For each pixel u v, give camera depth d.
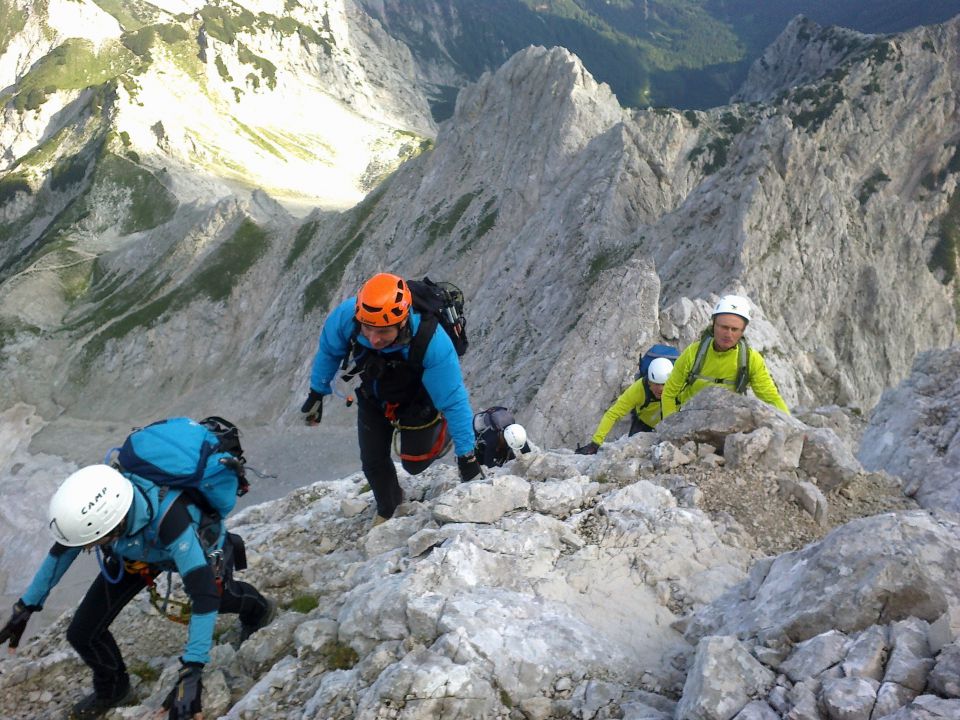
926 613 3.54
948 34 128.75
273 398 78.81
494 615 4.51
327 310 82.19
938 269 89.19
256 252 96.69
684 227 50.25
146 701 5.20
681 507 5.90
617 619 4.71
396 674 3.98
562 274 55.94
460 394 5.51
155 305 94.94
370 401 6.04
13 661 6.29
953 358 8.64
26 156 155.00
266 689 4.60
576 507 6.02
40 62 186.38
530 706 3.95
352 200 165.62
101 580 4.84
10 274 124.44
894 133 117.75
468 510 5.90
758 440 6.33
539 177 74.94
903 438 8.19
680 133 123.88
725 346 6.89
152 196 138.12
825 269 46.91
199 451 4.43
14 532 69.44
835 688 3.21
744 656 3.60
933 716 2.83
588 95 77.81
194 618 4.38
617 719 3.83
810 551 4.24
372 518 7.56
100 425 85.81
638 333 25.86
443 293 5.44
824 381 25.31
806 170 49.25
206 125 173.75
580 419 25.53
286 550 7.34
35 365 93.88
